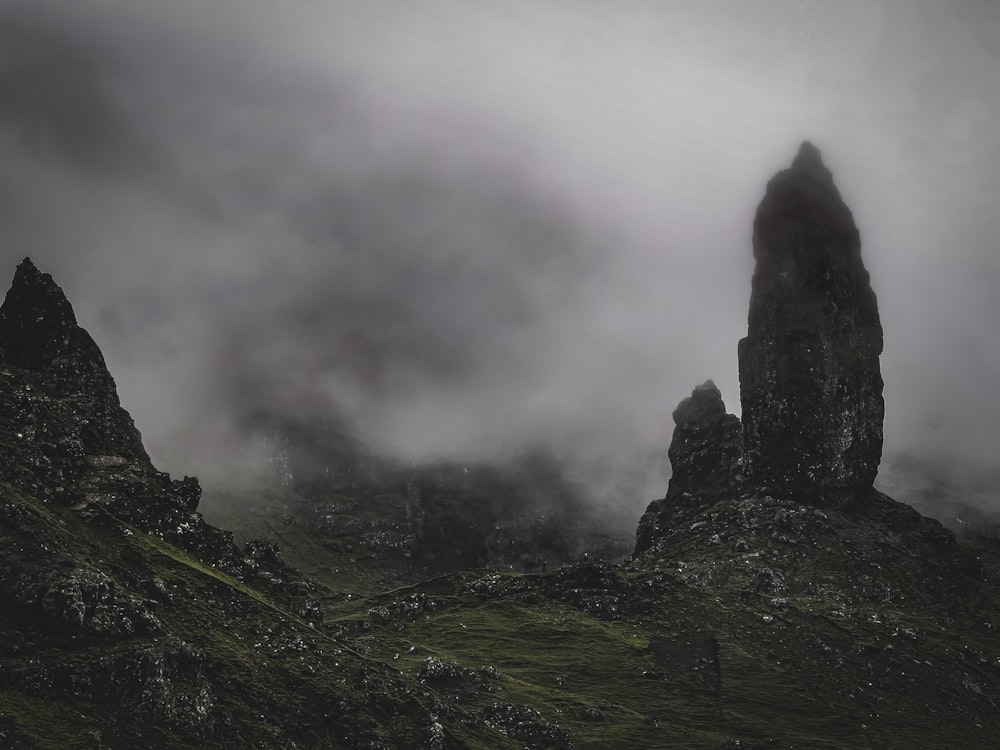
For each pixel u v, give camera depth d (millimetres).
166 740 186125
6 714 171750
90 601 197625
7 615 189750
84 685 185375
